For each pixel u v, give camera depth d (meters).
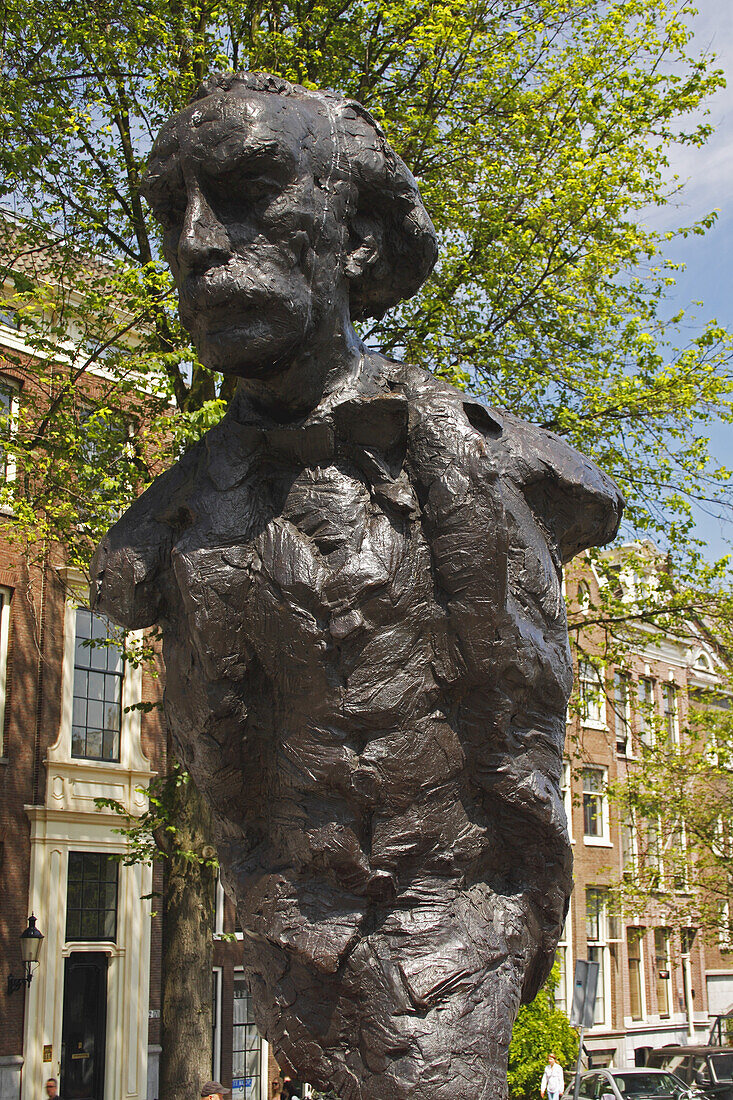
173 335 7.73
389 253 1.75
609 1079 11.46
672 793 14.64
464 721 1.62
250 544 1.64
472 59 8.22
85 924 12.32
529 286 8.73
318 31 8.37
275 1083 13.72
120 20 7.77
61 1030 11.75
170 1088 8.16
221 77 1.62
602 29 8.62
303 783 1.57
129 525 1.77
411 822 1.56
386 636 1.57
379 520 1.61
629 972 19.80
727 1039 17.88
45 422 7.38
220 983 13.22
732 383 8.45
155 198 1.63
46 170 7.80
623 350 8.82
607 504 1.83
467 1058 1.46
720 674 14.67
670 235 8.69
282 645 1.58
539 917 1.71
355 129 1.66
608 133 8.72
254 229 1.55
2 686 11.79
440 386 1.70
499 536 1.59
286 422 1.67
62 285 7.93
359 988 1.52
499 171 8.48
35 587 12.23
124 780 12.80
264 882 1.63
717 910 15.50
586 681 9.54
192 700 1.67
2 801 11.71
